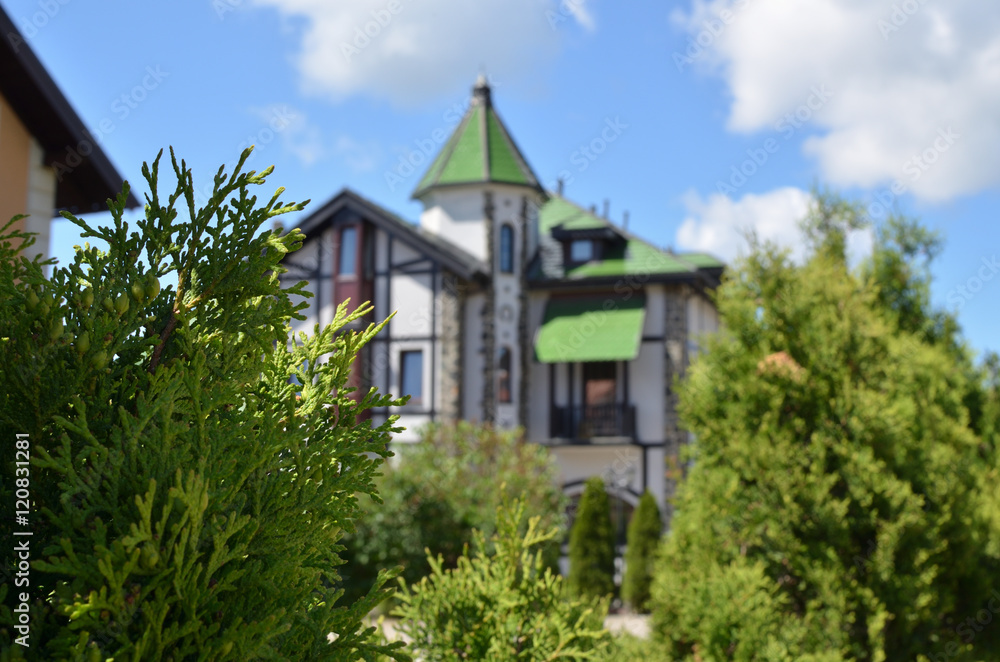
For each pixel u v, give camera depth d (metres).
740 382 7.65
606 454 24.98
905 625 6.99
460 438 18.62
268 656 2.38
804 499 7.06
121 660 2.08
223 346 2.61
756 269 8.15
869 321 7.82
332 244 24.72
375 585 2.93
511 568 4.82
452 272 23.94
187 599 2.21
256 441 2.52
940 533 7.81
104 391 2.42
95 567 2.12
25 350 2.36
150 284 2.56
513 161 25.95
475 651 4.63
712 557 7.33
